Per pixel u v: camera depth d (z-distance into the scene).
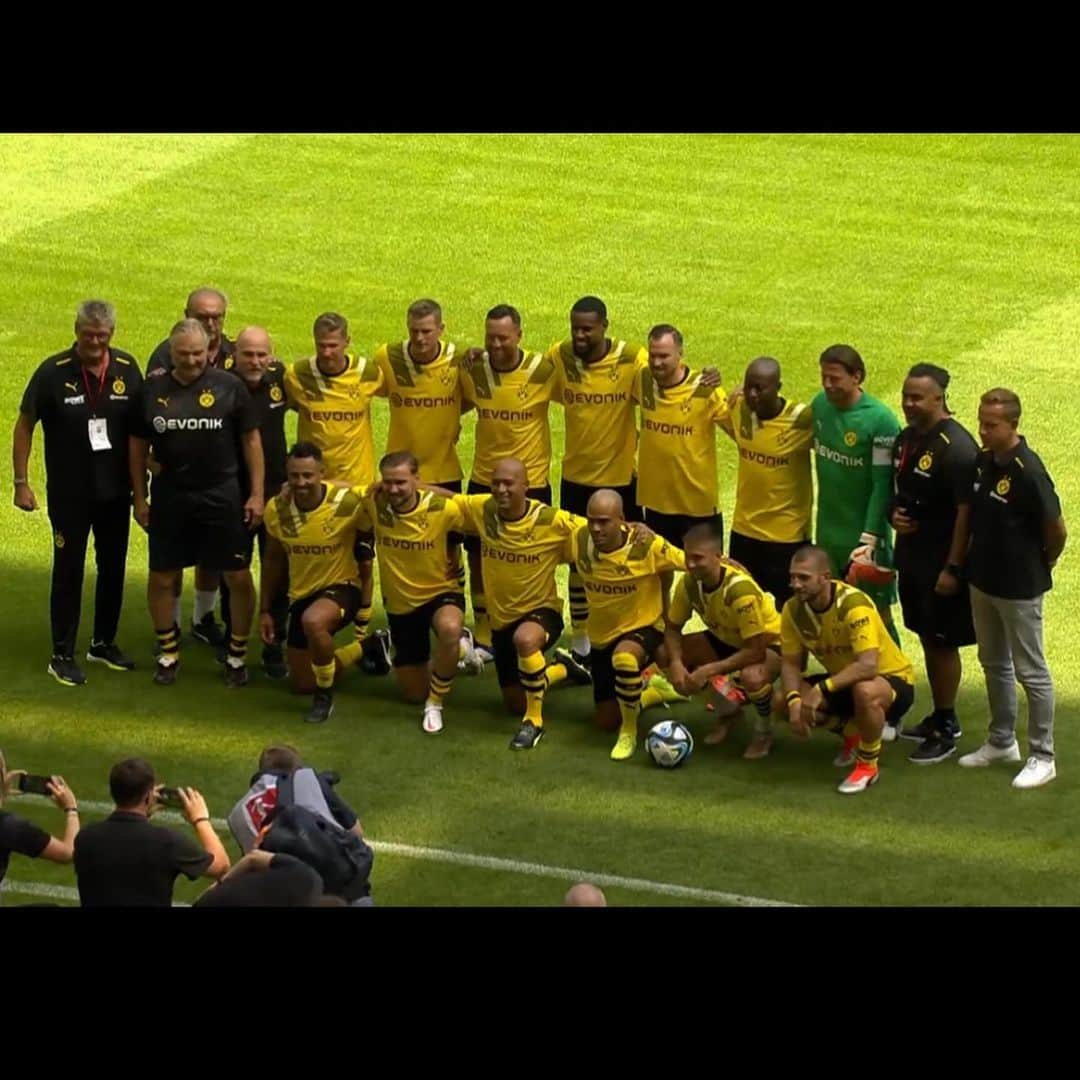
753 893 13.94
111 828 12.17
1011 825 14.84
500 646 16.33
